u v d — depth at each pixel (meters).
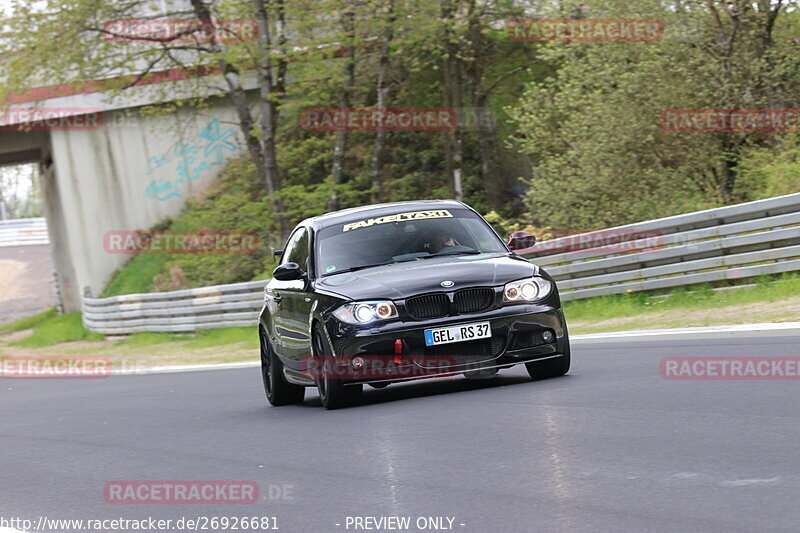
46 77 85.06
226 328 75.38
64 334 96.06
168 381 49.75
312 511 15.69
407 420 23.06
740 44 66.88
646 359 30.05
